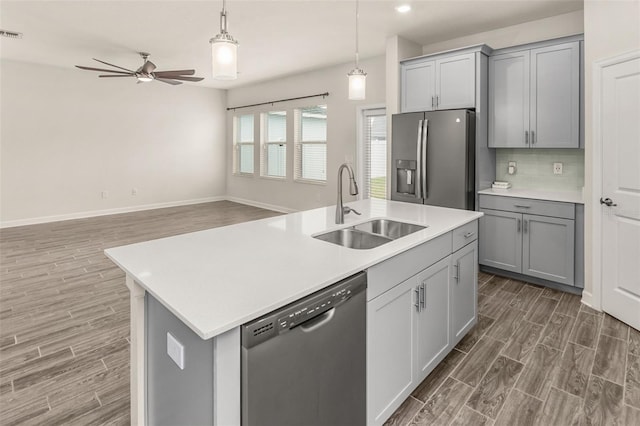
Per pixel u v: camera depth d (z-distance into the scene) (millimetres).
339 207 2322
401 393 1829
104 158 7012
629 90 2578
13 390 2014
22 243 5035
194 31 4305
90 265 4121
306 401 1295
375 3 3445
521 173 4023
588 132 2967
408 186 4129
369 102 5590
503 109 3764
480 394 1984
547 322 2781
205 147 8359
